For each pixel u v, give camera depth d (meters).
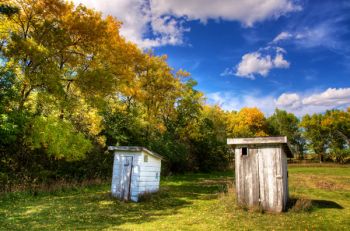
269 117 87.31
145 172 16.23
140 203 14.52
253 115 65.06
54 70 19.78
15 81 18.33
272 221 10.23
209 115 51.62
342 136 73.19
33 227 9.13
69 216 10.91
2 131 15.55
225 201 13.95
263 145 12.65
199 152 42.66
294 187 20.38
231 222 10.16
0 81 17.47
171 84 36.59
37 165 19.08
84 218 10.70
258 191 12.35
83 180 20.38
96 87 21.95
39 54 18.56
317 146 74.81
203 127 44.19
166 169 33.38
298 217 10.82
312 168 45.03
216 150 45.78
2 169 17.23
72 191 17.61
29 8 20.20
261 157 12.60
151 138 33.56
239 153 13.05
